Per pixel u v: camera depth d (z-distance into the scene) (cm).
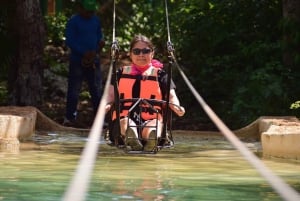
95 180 1160
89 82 2608
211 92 3152
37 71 2708
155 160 1519
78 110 3109
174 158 1570
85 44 2561
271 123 1983
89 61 2548
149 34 4219
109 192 1024
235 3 3127
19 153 1628
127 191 1037
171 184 1123
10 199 952
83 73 2598
